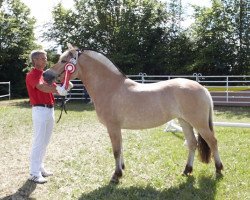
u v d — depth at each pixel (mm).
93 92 5723
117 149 5621
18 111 15242
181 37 24562
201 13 23828
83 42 24562
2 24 27281
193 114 5387
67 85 5512
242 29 23188
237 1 23141
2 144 8461
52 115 5719
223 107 17453
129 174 5984
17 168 6445
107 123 5621
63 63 5633
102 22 24422
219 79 23188
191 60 24031
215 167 5758
